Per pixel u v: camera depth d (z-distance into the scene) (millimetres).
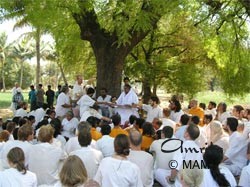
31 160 6418
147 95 26234
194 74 26375
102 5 14977
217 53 16953
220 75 25469
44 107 15711
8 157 5180
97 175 5531
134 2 13570
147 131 8398
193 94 27094
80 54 25344
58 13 13695
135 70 25031
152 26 14719
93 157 6391
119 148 5562
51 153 6398
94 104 13578
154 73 25672
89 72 27812
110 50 16547
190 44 25172
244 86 23078
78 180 4340
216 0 14539
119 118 8867
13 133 7684
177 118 12305
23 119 10008
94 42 16578
